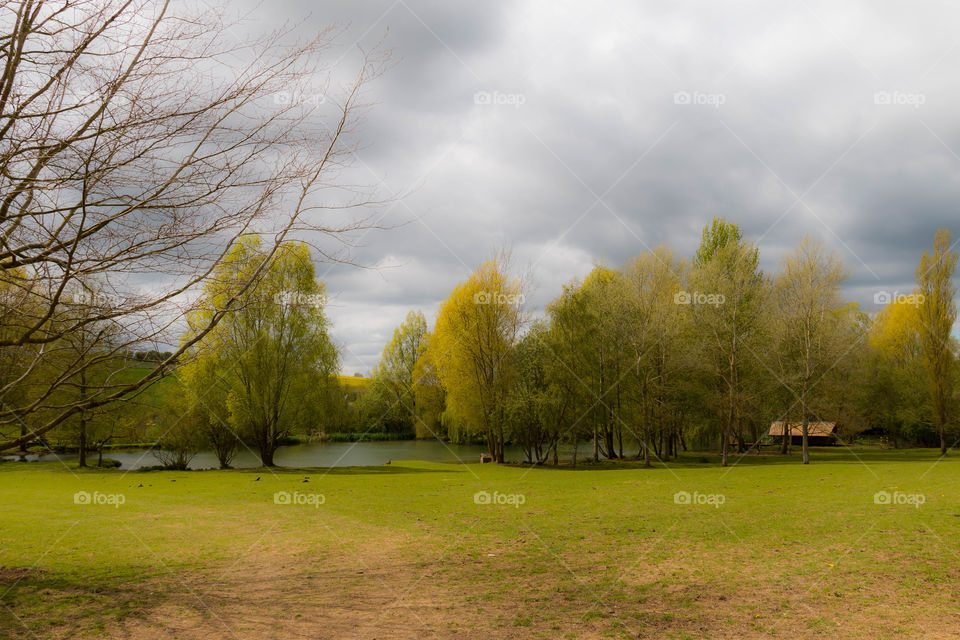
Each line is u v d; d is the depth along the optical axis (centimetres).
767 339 3566
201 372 3134
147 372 613
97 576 888
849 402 3894
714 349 3322
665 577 870
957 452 4153
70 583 845
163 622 679
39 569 927
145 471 3103
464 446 5372
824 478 2328
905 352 4653
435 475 2791
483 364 3512
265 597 781
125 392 568
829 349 3322
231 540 1174
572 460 3500
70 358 565
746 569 909
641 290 3322
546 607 733
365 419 6381
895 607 715
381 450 4956
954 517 1292
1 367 598
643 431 3684
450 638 629
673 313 3381
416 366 5306
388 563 974
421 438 6284
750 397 3300
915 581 823
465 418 3647
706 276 3425
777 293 3544
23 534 1237
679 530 1242
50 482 2477
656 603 746
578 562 971
